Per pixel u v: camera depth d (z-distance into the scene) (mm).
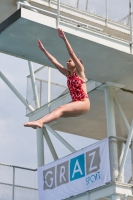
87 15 42125
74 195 44500
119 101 50969
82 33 38906
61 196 45719
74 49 40406
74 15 41562
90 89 48688
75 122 55594
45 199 47031
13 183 47062
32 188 48219
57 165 46875
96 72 44438
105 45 39875
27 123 22859
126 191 41844
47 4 42156
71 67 26875
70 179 45125
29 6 37312
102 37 39938
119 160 45438
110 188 41750
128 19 42969
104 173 42094
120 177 42500
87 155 44125
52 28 37562
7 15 44688
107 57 41594
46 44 39750
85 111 25422
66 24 38344
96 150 43344
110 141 43125
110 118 46125
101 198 45000
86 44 39594
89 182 43344
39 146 53531
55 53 41094
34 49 40781
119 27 43281
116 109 50938
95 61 42312
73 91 26531
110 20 42906
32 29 37781
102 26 42562
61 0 40844
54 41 39250
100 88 47500
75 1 41625
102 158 42562
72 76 26766
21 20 36594
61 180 46031
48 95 53031
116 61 42281
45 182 47438
